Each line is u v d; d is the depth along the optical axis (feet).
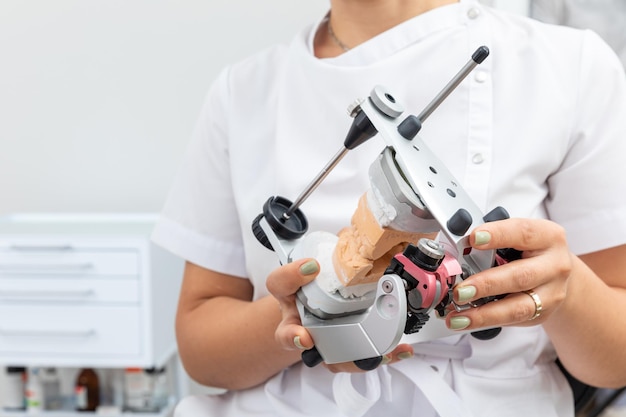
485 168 3.37
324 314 2.63
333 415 3.48
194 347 3.82
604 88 3.42
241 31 8.42
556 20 5.06
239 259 3.96
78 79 8.71
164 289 7.77
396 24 3.57
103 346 7.52
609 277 3.46
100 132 8.76
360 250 2.51
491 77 3.43
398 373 3.47
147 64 8.60
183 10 8.47
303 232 2.90
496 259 2.49
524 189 3.40
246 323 3.58
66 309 7.53
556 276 2.47
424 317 2.35
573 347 3.25
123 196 8.82
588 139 3.41
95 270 7.46
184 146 8.66
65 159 8.84
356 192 3.46
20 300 7.57
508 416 3.43
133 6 8.53
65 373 8.68
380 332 2.36
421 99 3.45
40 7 8.65
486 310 2.41
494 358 3.43
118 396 8.12
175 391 8.36
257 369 3.65
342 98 3.51
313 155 3.54
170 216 4.01
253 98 3.75
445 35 3.46
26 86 8.79
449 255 2.34
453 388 3.48
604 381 3.46
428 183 2.32
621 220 3.36
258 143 3.69
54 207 8.91
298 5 8.30
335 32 3.73
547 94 3.38
